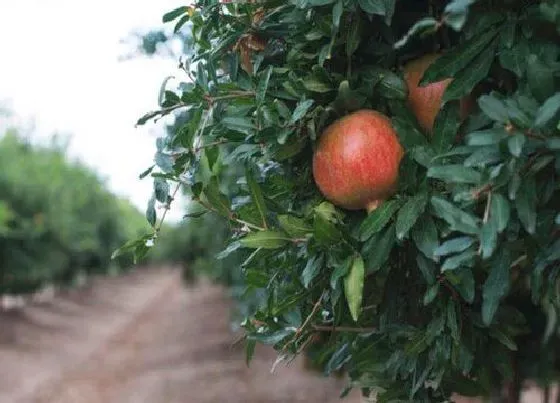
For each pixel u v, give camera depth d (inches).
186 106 71.6
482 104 51.4
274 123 65.9
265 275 75.3
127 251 70.4
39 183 831.1
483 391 77.8
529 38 58.1
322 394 419.5
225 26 73.6
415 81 67.5
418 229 61.8
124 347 822.5
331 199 66.8
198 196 69.7
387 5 61.8
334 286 62.8
